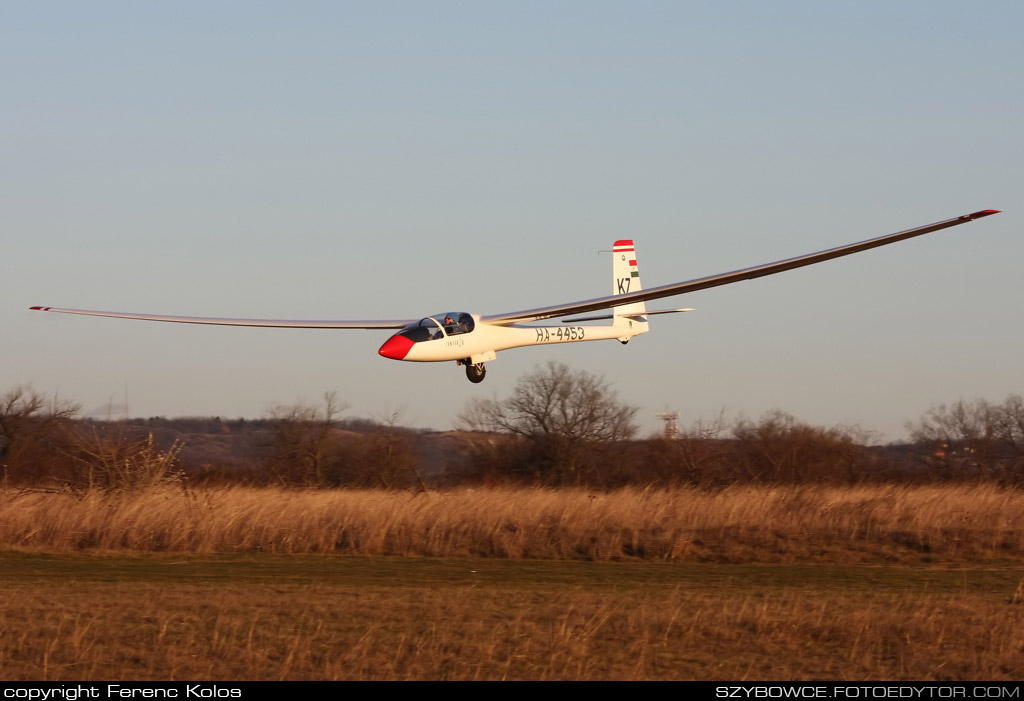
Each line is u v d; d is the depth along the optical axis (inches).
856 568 1518.2
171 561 1523.1
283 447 3774.6
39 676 819.4
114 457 1955.0
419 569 1465.3
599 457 3750.0
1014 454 3752.5
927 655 908.6
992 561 1588.3
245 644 909.2
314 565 1498.5
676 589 1206.3
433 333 1734.7
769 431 3774.6
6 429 3240.7
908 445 4072.3
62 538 1657.2
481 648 896.3
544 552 1646.2
